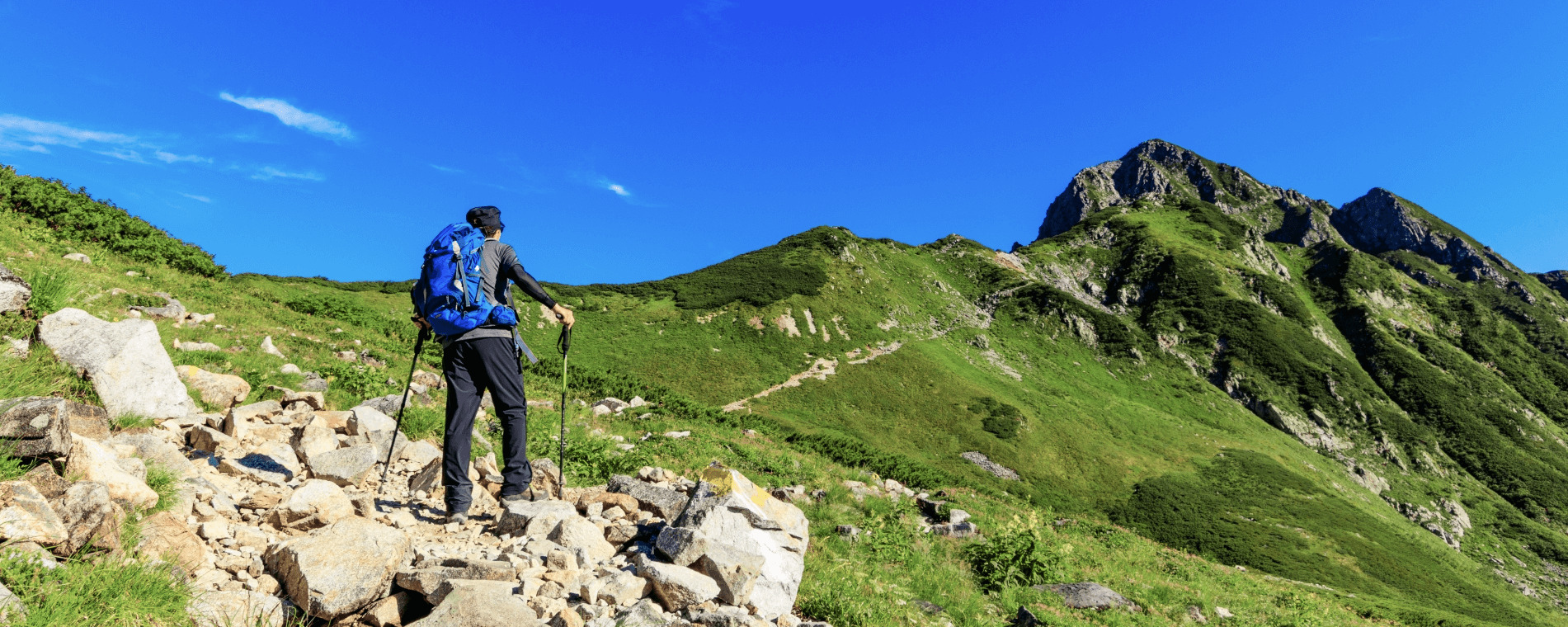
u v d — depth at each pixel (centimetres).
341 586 292
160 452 416
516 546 410
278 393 811
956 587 951
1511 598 6750
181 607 259
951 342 11656
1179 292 14875
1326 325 15500
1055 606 1041
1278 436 10912
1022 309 13725
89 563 273
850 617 566
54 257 1494
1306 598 1773
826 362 9456
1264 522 7069
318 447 563
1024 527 1183
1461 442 11812
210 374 687
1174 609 1264
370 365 1384
